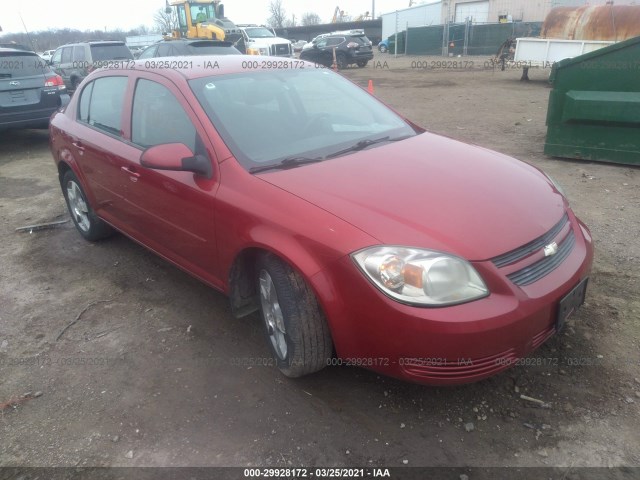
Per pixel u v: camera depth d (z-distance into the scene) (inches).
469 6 1333.7
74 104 179.2
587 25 518.3
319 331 96.6
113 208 158.7
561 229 101.0
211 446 94.0
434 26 1210.0
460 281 83.7
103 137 153.3
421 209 92.4
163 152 110.0
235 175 108.0
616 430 92.4
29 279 162.4
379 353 87.7
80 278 161.3
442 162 113.1
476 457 88.9
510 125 360.5
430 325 81.4
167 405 104.5
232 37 781.9
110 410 104.2
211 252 116.5
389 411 99.5
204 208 112.4
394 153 117.6
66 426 100.8
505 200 98.3
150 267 165.8
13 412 105.2
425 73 800.3
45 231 202.2
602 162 253.6
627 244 161.5
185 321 133.8
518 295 85.7
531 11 1240.8
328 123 132.0
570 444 90.3
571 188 217.8
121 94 149.7
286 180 103.1
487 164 114.4
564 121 253.6
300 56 994.1
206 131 115.3
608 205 195.8
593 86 243.6
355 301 86.8
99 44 574.9
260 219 99.0
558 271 93.5
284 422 98.3
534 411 97.6
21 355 123.8
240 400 104.5
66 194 192.1
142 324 133.6
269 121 124.4
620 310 125.6
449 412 98.5
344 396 104.0
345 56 938.1
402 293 83.0
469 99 499.8
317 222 91.4
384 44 1461.6
